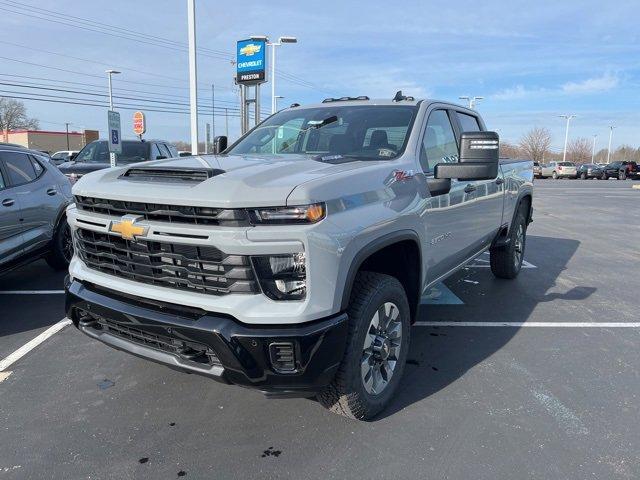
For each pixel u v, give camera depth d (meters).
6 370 3.90
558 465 2.79
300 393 2.69
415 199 3.45
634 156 105.69
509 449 2.93
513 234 6.29
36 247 6.08
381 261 3.46
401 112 4.11
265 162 3.19
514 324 5.00
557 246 9.54
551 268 7.52
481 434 3.08
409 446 2.95
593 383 3.75
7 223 5.54
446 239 4.07
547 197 22.50
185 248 2.67
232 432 3.09
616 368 4.02
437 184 3.74
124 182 2.91
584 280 6.79
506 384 3.73
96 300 2.99
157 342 2.83
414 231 3.40
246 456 2.85
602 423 3.21
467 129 5.02
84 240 3.17
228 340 2.51
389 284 3.14
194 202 2.55
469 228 4.61
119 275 3.02
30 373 3.85
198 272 2.65
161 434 3.06
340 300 2.68
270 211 2.51
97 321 3.16
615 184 36.31
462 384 3.72
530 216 6.91
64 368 3.94
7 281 6.41
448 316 5.23
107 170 3.25
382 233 3.01
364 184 2.98
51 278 6.53
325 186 2.66
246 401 3.45
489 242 5.48
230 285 2.56
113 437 3.02
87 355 4.18
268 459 2.83
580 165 53.03
